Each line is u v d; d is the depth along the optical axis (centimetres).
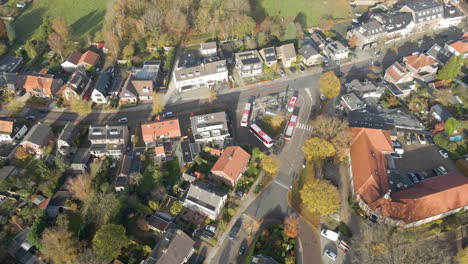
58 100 12638
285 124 12000
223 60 13512
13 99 12500
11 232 8919
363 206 9300
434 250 7519
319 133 10988
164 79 13725
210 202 9175
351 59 14825
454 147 10912
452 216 9200
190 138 11519
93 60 14125
